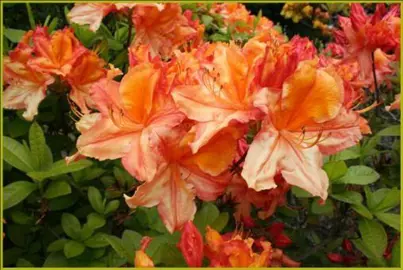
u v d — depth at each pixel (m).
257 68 0.31
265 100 0.30
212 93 0.31
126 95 0.32
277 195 0.38
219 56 0.33
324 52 0.62
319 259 0.44
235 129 0.31
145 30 0.48
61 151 0.48
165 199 0.31
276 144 0.30
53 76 0.44
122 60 0.50
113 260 0.37
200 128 0.30
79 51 0.43
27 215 0.41
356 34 0.52
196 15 0.63
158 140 0.31
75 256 0.37
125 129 0.32
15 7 0.62
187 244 0.30
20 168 0.38
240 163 0.35
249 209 0.39
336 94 0.31
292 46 0.33
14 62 0.44
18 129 0.46
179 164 0.32
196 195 0.32
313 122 0.31
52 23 0.51
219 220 0.34
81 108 0.43
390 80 0.54
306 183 0.30
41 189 0.39
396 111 0.59
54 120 0.48
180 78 0.33
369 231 0.37
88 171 0.41
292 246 0.46
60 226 0.42
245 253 0.30
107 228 0.40
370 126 0.53
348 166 0.44
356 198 0.37
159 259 0.33
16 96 0.44
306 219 0.46
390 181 0.47
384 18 0.52
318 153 0.31
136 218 0.39
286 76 0.31
